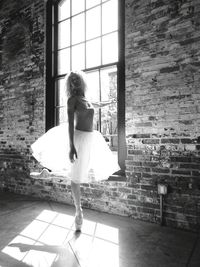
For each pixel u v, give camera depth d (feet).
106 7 12.01
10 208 12.15
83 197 12.16
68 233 8.91
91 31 12.57
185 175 9.21
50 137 10.36
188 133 9.20
